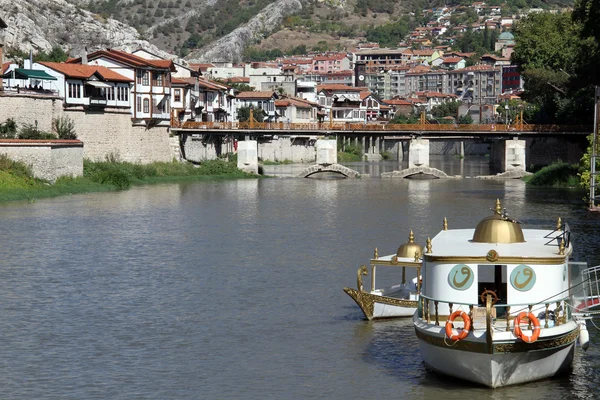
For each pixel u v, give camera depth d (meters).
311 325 42.16
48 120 121.56
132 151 142.25
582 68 129.12
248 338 40.00
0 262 58.28
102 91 134.50
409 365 36.00
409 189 123.38
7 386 33.69
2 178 99.00
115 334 40.69
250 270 55.81
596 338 39.72
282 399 32.41
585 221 79.00
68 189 107.81
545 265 33.78
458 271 34.00
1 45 129.00
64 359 36.94
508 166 154.00
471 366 32.59
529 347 32.12
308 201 103.06
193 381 34.38
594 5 115.31
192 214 87.50
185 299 47.66
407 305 43.34
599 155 80.50
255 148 154.38
